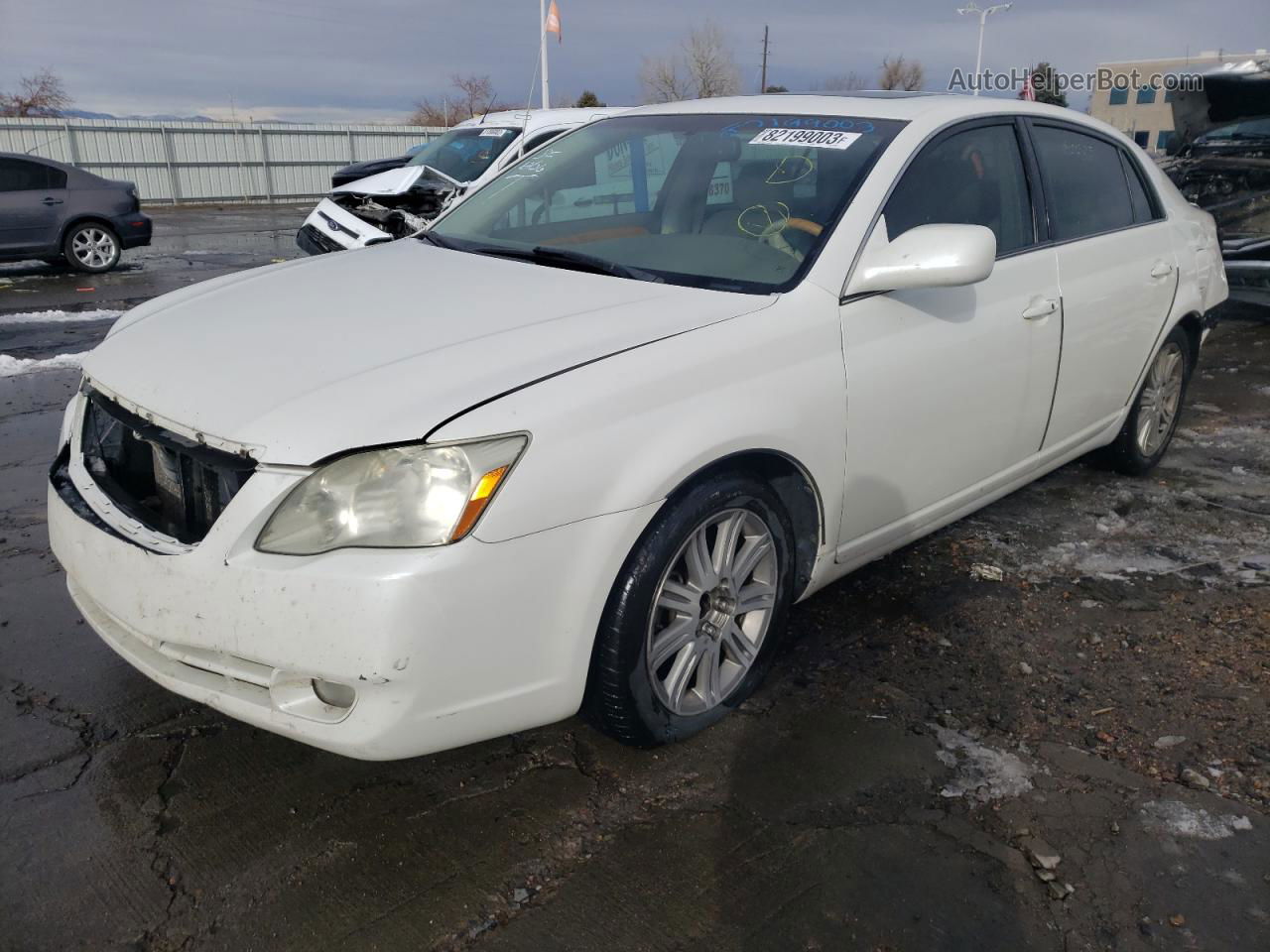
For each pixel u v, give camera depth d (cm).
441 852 221
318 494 198
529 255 309
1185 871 219
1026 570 369
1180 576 366
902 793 243
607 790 242
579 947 196
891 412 288
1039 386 352
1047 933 202
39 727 262
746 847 224
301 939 197
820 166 306
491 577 202
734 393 243
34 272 1217
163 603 212
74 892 207
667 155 336
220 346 239
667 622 248
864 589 351
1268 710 279
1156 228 427
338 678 197
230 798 237
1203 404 613
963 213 323
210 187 2580
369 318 248
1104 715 278
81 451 254
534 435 207
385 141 2795
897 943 199
